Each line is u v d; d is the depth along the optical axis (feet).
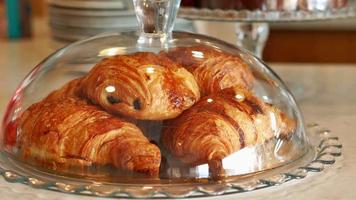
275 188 2.02
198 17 3.53
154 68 2.05
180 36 2.28
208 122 1.99
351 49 9.25
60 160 1.99
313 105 3.48
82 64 2.17
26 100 2.22
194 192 1.88
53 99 2.14
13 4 6.08
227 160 1.99
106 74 2.05
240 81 2.19
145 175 1.93
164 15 2.19
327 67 4.85
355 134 2.76
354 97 3.73
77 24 4.64
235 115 2.04
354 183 2.09
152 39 2.21
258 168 2.05
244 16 3.55
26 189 2.00
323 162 2.18
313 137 2.48
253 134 2.06
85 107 2.04
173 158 1.95
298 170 2.09
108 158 1.95
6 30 6.07
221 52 2.24
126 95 2.00
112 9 4.58
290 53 9.39
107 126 1.98
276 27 9.25
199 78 2.11
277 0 3.68
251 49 3.96
